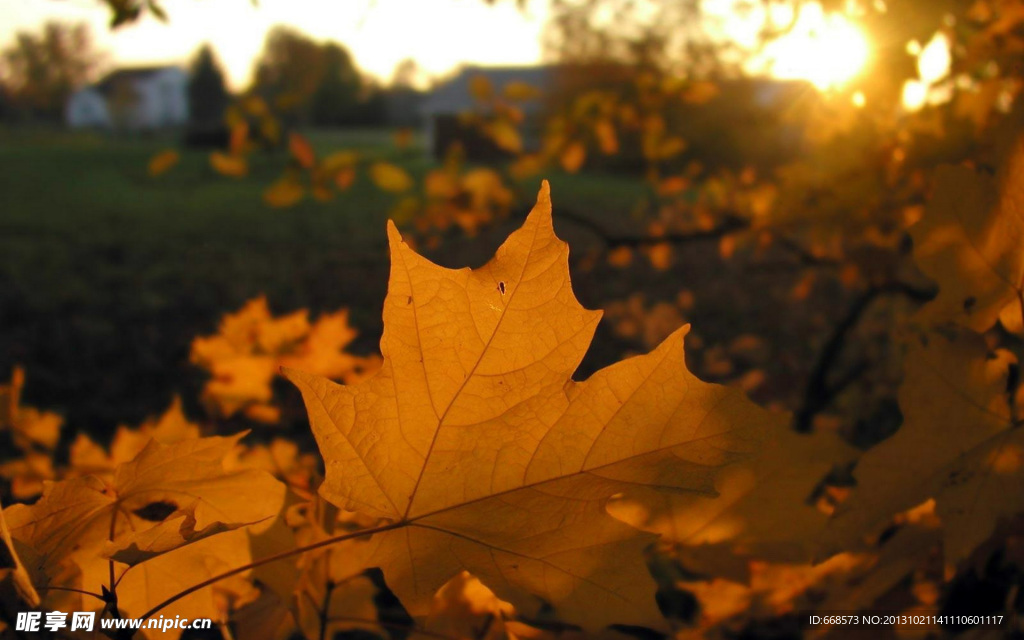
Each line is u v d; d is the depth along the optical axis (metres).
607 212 4.66
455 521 0.23
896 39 0.51
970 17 0.54
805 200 0.66
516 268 0.22
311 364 0.46
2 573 0.19
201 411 1.75
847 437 0.92
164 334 2.53
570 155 0.93
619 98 0.99
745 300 2.59
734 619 0.39
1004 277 0.24
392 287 0.22
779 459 0.28
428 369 0.22
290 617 0.30
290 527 0.29
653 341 1.23
